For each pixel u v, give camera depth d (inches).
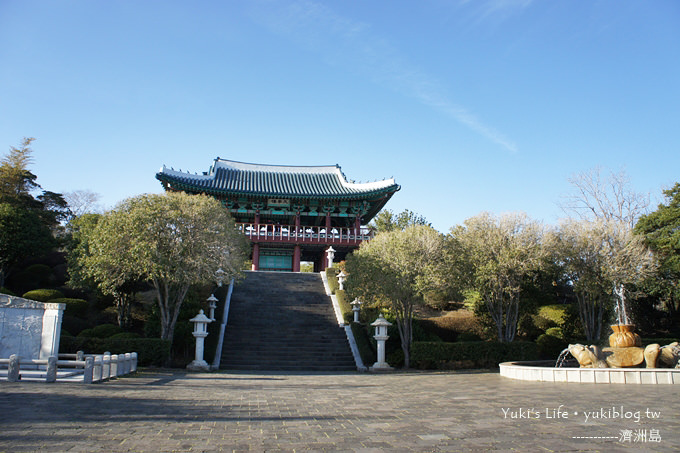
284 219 2258.9
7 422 291.4
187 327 927.7
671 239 1131.3
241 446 245.0
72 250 1238.9
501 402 411.2
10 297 625.3
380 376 752.3
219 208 997.8
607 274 1026.7
